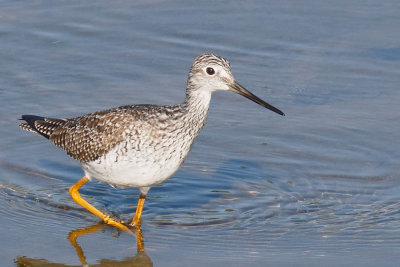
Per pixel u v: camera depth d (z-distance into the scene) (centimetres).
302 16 2038
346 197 1369
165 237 1236
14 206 1324
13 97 1681
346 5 2081
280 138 1587
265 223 1280
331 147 1548
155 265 1145
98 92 1716
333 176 1447
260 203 1355
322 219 1289
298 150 1542
